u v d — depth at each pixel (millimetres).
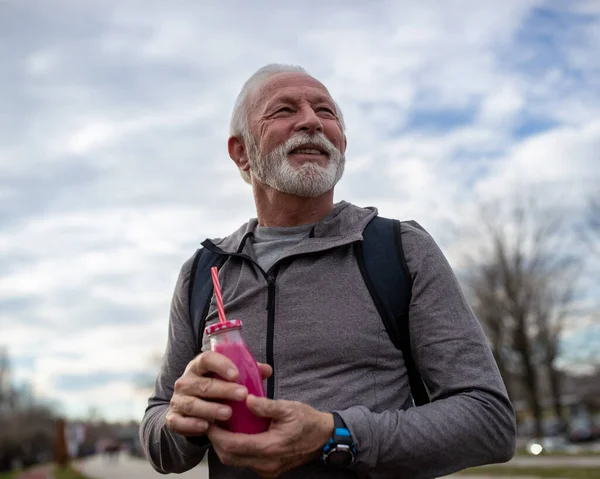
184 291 2283
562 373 35750
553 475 13406
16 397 75000
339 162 2232
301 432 1584
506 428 1802
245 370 1637
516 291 29344
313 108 2238
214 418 1577
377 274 1961
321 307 1936
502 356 30453
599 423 42375
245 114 2318
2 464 63594
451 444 1711
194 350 2219
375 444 1661
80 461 67625
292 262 2039
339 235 2059
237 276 2146
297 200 2178
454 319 1899
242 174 2518
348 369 1884
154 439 2000
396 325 1924
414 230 2061
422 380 1975
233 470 1865
